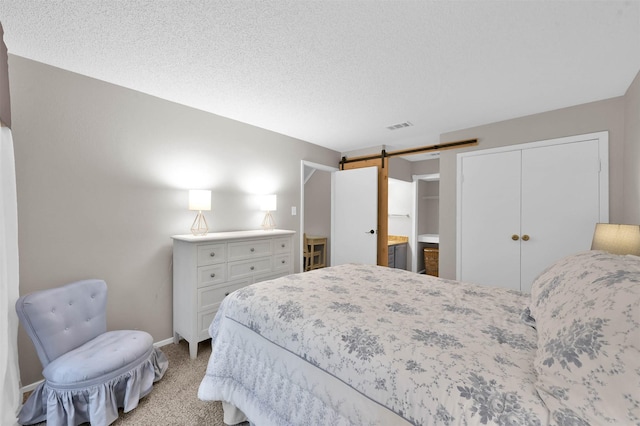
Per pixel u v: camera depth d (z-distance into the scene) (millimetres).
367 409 894
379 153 4148
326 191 5371
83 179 2037
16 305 1473
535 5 1340
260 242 2748
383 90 2291
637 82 2021
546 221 2736
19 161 1777
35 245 1838
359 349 995
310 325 1176
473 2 1323
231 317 1498
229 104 2600
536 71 1976
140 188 2330
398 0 1318
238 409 1445
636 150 2061
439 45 1670
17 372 1542
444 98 2447
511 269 2936
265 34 1585
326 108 2691
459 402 731
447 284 1812
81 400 1444
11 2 1323
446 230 3391
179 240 2373
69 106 1974
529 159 2832
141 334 1846
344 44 1672
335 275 2010
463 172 3270
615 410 573
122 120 2227
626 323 654
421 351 937
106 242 2146
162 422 1508
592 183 2502
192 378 1931
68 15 1423
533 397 705
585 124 2535
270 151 3414
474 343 997
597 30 1519
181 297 2354
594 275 908
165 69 1973
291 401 1131
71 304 1696
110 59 1842
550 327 883
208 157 2795
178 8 1380
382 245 4125
